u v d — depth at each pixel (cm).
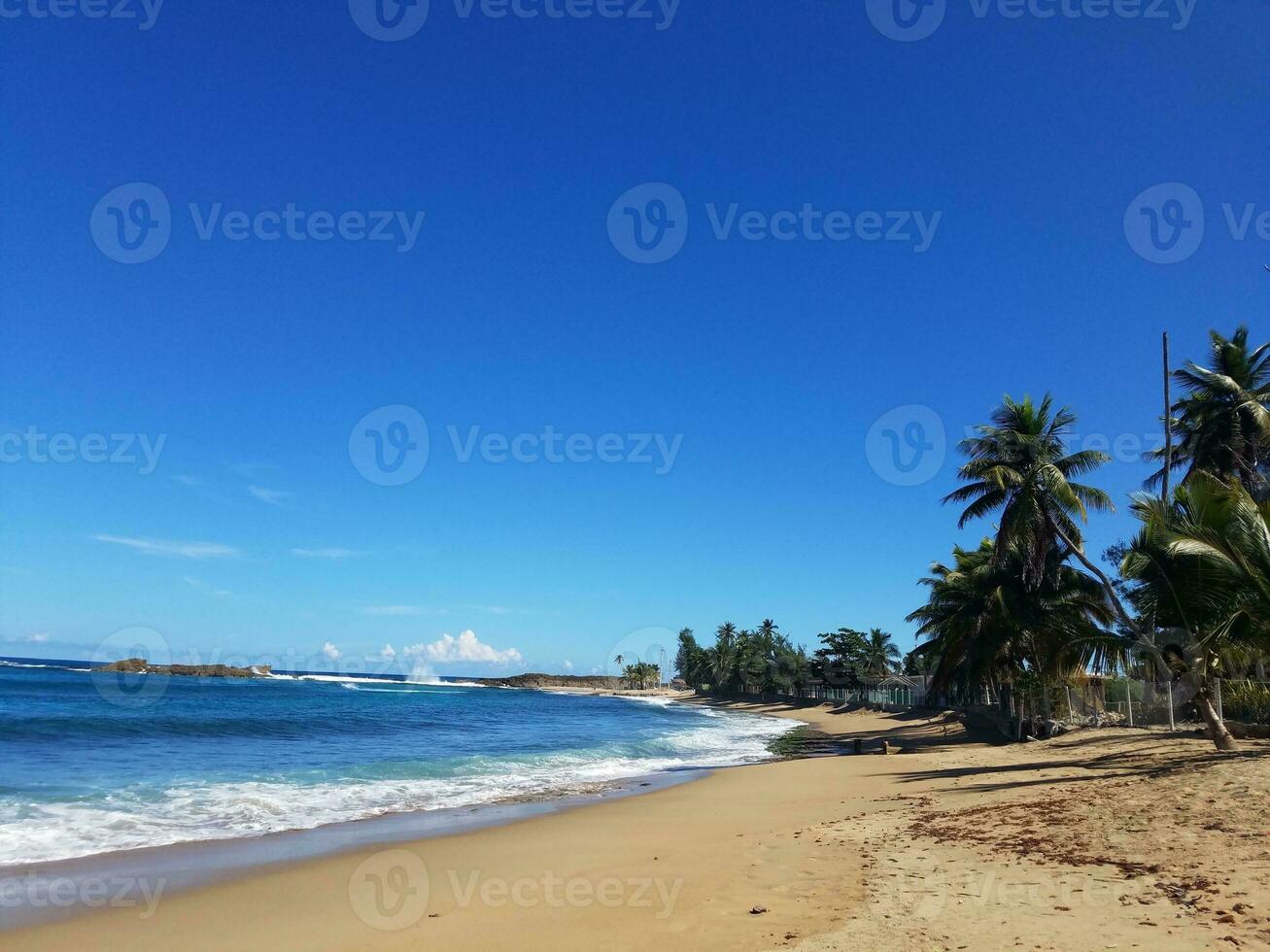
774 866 1042
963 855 995
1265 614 1490
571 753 3184
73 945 811
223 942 815
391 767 2442
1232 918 667
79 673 9562
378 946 792
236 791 1839
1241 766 1287
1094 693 2994
